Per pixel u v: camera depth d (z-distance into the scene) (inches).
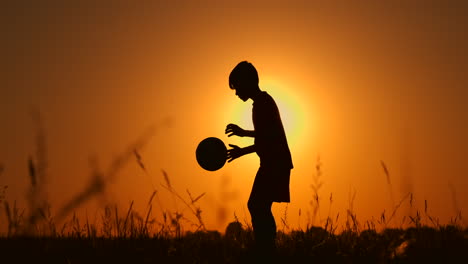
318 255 375.6
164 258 350.3
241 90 452.4
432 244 360.8
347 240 403.5
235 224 434.9
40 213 115.0
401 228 390.9
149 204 249.3
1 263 322.0
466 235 374.6
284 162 428.5
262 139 432.1
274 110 440.5
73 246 358.3
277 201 420.5
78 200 114.1
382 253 358.9
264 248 388.5
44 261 332.2
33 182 114.4
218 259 365.7
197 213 249.0
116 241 363.9
